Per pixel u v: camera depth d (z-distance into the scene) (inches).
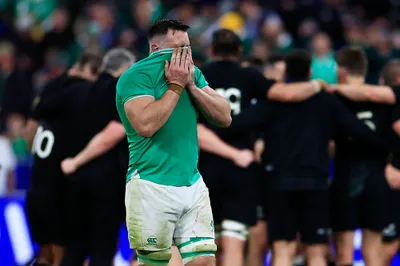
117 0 2257.6
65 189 1021.8
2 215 1248.8
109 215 989.2
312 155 1017.5
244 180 1009.5
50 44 2188.7
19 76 1897.1
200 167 1013.8
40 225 1043.3
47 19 2246.6
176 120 753.6
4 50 1962.4
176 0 2369.6
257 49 1657.2
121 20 2193.7
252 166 1018.1
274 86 1014.4
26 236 1253.1
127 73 754.2
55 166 1023.6
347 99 1041.5
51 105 1021.2
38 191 1030.4
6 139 1594.5
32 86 1905.8
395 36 2217.0
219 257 1056.2
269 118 1024.2
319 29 2255.2
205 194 773.3
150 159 749.9
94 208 991.0
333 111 1026.7
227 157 1005.8
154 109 729.6
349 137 1048.2
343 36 2239.2
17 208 1259.8
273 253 1034.1
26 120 1882.4
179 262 949.8
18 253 1243.8
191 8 2269.9
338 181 1061.1
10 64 1956.2
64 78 1039.6
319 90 1025.5
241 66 1027.9
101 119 984.3
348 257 1063.0
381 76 1149.7
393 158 1065.5
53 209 1028.5
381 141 1039.6
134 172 761.0
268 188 1032.8
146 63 755.4
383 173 1055.0
